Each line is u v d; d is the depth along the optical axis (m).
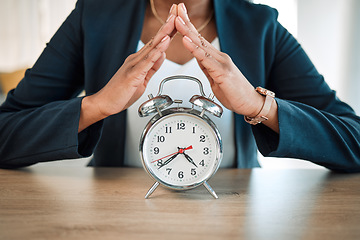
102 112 1.07
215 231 0.67
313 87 1.43
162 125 0.93
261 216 0.76
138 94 1.07
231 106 1.08
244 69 1.41
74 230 0.66
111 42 1.41
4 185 1.02
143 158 0.91
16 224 0.69
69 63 1.45
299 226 0.70
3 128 1.24
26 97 1.39
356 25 3.54
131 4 1.42
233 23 1.44
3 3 4.95
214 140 0.93
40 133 1.15
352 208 0.82
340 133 1.23
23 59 5.03
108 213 0.77
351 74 3.57
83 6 1.46
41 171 1.24
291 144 1.10
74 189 0.98
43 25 5.00
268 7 1.51
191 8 1.42
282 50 1.47
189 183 0.92
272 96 1.07
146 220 0.72
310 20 3.62
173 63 1.41
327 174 1.23
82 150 1.18
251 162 1.48
